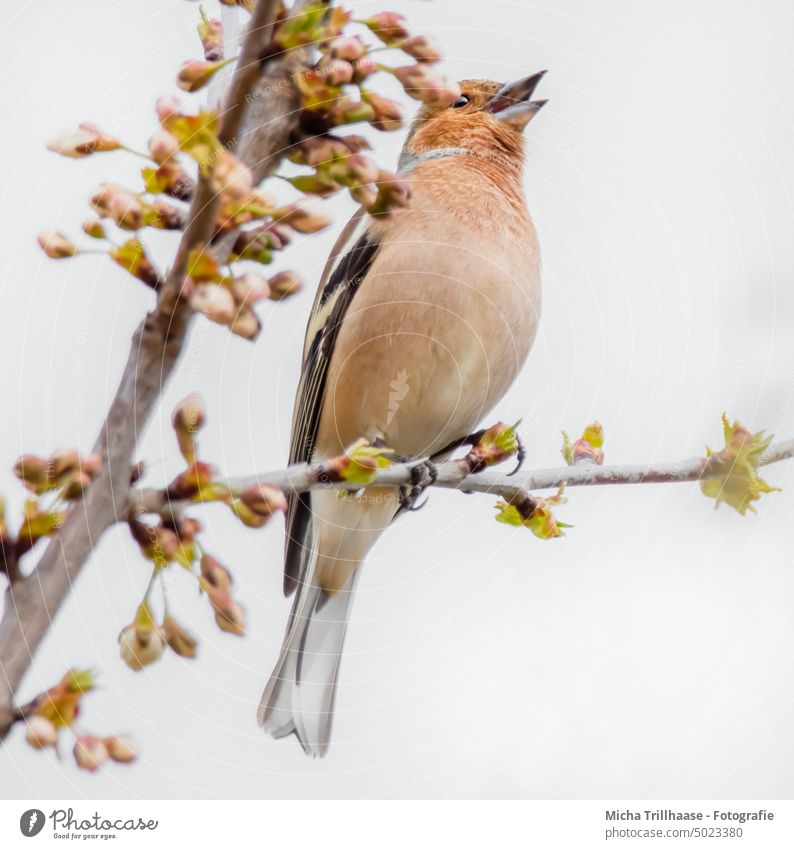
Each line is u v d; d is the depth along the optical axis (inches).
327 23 133.6
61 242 137.9
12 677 135.0
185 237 130.5
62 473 136.3
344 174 134.1
